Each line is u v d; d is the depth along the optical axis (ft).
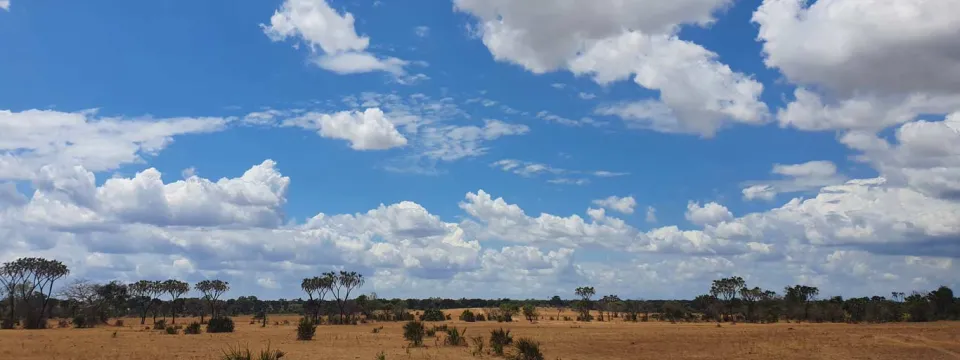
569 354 119.34
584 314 398.62
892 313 331.36
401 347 133.08
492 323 325.01
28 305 268.41
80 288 346.54
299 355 111.24
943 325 247.09
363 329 242.99
